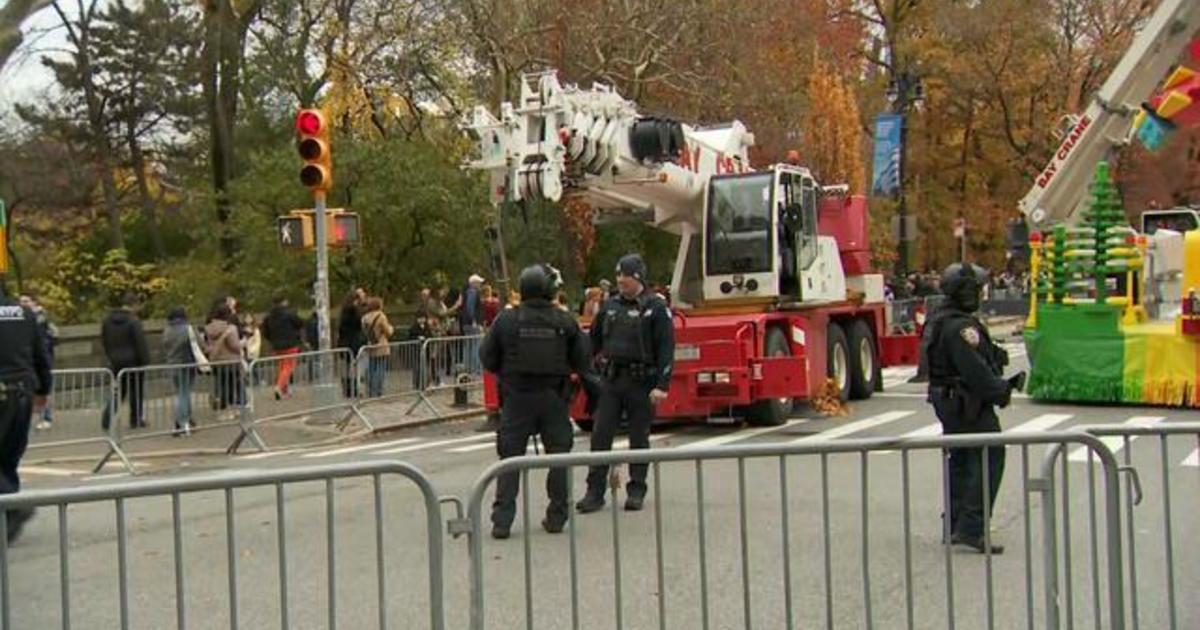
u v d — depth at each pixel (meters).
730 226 15.02
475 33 28.48
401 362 16.92
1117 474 5.04
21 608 6.16
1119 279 15.55
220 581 6.76
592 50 28.42
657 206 15.02
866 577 4.84
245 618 6.04
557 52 28.36
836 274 16.42
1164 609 6.07
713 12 29.69
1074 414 14.65
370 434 15.52
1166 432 5.34
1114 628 5.03
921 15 47.19
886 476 8.52
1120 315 15.31
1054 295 15.68
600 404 8.94
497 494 7.84
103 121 39.41
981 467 6.08
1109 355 15.23
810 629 5.74
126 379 13.18
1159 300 17.23
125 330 15.58
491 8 27.95
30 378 8.18
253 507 8.71
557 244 28.14
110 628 5.89
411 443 14.37
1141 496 5.33
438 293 23.98
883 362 18.73
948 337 7.24
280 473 4.18
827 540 4.82
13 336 8.08
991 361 7.29
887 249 42.16
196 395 13.80
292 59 32.28
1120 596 5.03
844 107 36.22
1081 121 17.86
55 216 39.59
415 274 26.22
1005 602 6.18
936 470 9.45
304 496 8.59
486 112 12.99
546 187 12.61
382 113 32.69
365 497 8.62
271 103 34.41
